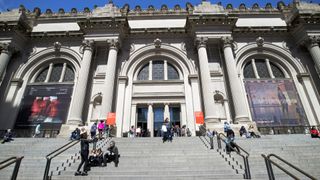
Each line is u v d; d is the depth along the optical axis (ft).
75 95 66.59
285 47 81.20
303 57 79.25
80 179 26.55
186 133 64.75
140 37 83.10
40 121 70.33
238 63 78.02
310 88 73.61
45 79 80.02
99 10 79.20
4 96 72.90
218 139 41.78
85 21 75.46
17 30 77.41
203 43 73.77
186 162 32.96
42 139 49.44
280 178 27.66
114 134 59.47
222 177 26.84
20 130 69.21
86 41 74.74
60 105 72.49
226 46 73.77
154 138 48.75
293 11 82.38
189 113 70.18
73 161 34.42
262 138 49.03
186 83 75.41
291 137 52.31
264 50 81.41
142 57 80.79
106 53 79.41
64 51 81.05
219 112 70.59
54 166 32.45
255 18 88.28
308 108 71.31
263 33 82.94
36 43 83.61
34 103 73.46
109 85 67.26
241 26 84.12
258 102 71.77
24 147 43.14
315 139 49.06
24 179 27.58
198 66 76.54
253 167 31.40
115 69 71.97
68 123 61.98
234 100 65.98
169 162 32.89
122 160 34.53
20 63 79.41
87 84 73.00
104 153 35.63
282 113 70.28
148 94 74.43
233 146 37.01
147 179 26.37
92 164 32.68
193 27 76.33
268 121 68.90
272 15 88.89
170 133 48.57
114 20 75.05
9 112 71.26
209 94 65.57
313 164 33.32
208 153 37.42
